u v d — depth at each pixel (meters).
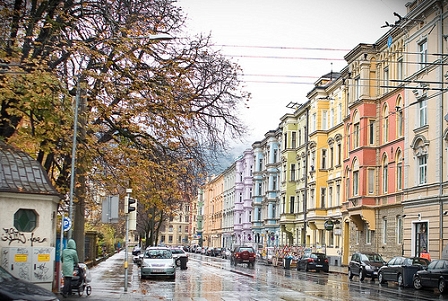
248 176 90.62
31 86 16.78
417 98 34.62
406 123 35.94
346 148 46.47
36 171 16.56
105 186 21.16
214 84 22.98
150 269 29.20
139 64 21.19
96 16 21.00
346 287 26.58
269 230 73.31
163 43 21.75
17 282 11.78
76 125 18.91
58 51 19.84
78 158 20.00
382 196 39.78
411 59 35.72
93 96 20.42
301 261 43.44
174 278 30.38
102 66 20.31
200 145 23.45
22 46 19.36
